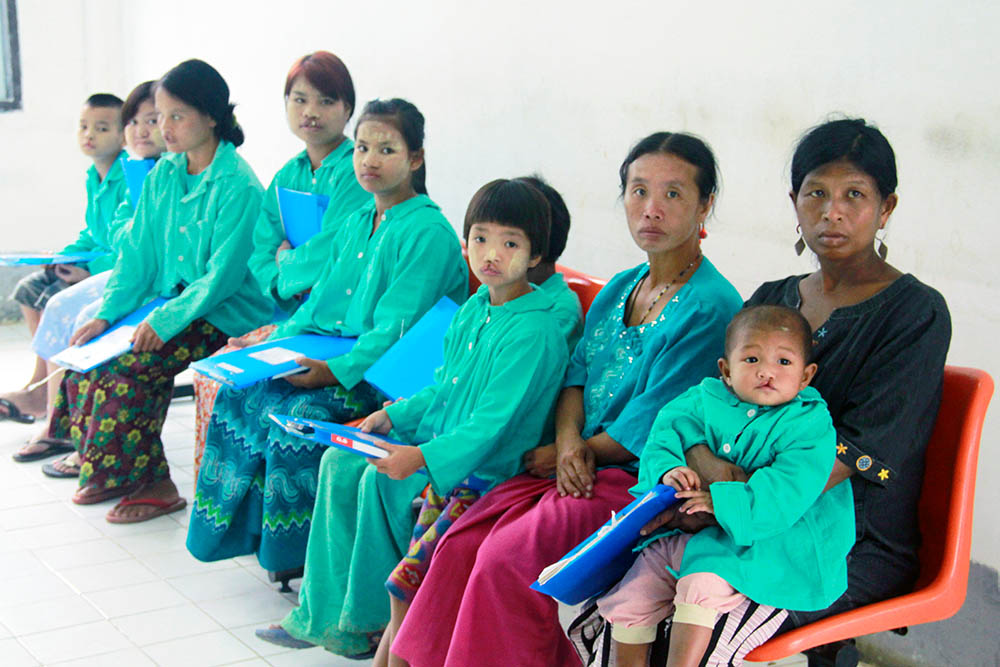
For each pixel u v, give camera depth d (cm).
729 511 195
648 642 208
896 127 290
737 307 252
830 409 214
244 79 616
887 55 290
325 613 292
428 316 315
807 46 309
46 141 703
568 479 246
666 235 250
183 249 407
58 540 374
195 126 399
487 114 435
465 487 273
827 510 204
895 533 211
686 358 243
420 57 471
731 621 196
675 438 215
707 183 252
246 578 352
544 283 303
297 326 359
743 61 328
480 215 268
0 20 678
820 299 226
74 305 452
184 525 393
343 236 359
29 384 497
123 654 298
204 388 368
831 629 199
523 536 235
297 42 563
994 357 275
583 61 386
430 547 263
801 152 220
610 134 378
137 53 721
